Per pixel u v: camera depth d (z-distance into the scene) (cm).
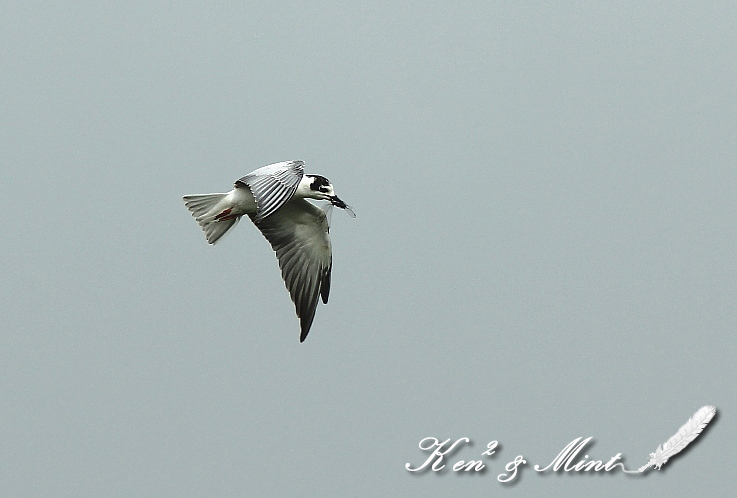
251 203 1364
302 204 1459
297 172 1184
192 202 1389
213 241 1400
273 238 1516
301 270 1523
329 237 1502
